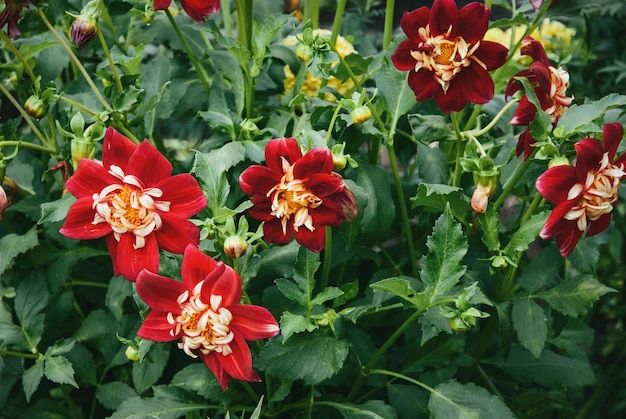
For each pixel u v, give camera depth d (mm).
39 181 1019
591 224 791
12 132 938
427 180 912
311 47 831
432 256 782
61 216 803
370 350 907
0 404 1021
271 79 999
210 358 726
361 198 849
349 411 855
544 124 788
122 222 721
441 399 848
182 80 1008
